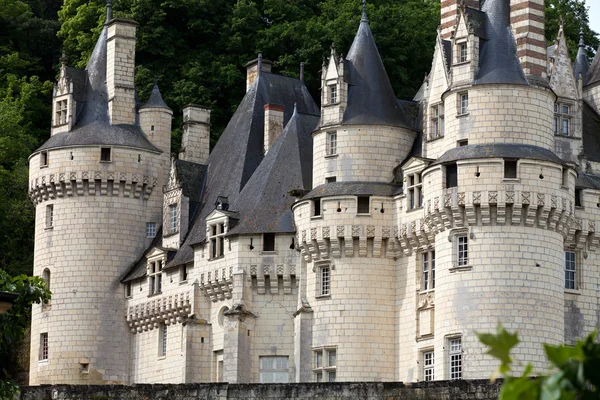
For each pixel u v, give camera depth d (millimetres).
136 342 103688
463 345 76562
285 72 129375
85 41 141250
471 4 87188
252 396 65188
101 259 104438
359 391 63625
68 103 107125
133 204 105750
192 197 102312
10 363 112562
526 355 75750
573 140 85188
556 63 86250
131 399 66938
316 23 132875
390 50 128500
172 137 129500
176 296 98688
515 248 76875
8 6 148125
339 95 88500
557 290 77938
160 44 135000
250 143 101438
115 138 105875
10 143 132625
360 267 85688
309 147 96062
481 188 77250
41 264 106375
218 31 137375
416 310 83125
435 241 80312
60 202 105750
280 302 91188
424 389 62938
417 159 83750
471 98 79750
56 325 104312
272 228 91312
